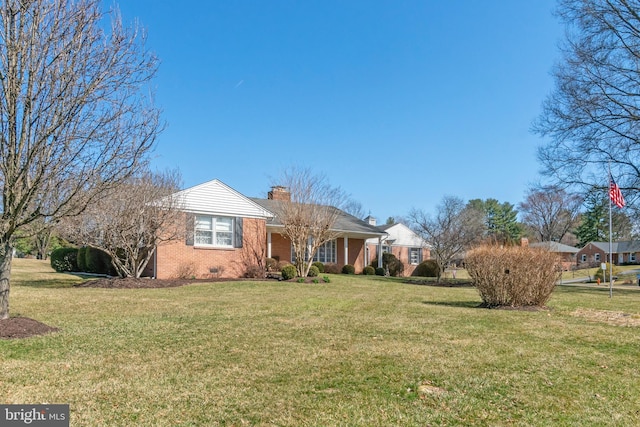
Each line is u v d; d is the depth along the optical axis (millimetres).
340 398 4031
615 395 4211
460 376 4680
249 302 10500
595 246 56312
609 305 11289
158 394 4121
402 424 3506
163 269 17375
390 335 6680
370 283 17906
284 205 18750
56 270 23188
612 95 20281
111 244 14570
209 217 18844
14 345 5820
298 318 8219
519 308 10023
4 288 6828
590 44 20375
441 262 20906
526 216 60062
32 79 5941
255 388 4289
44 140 5922
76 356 5371
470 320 8125
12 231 6352
